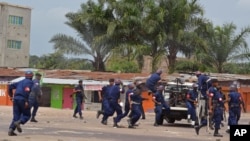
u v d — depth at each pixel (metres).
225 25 68.75
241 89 60.22
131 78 51.69
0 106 50.25
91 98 50.00
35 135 21.38
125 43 63.50
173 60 63.94
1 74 55.88
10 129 20.86
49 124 28.20
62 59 70.25
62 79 51.88
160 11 62.97
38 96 29.11
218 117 24.36
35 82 28.98
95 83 49.84
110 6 66.12
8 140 19.02
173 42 63.41
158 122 31.81
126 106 28.20
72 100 51.31
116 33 64.31
